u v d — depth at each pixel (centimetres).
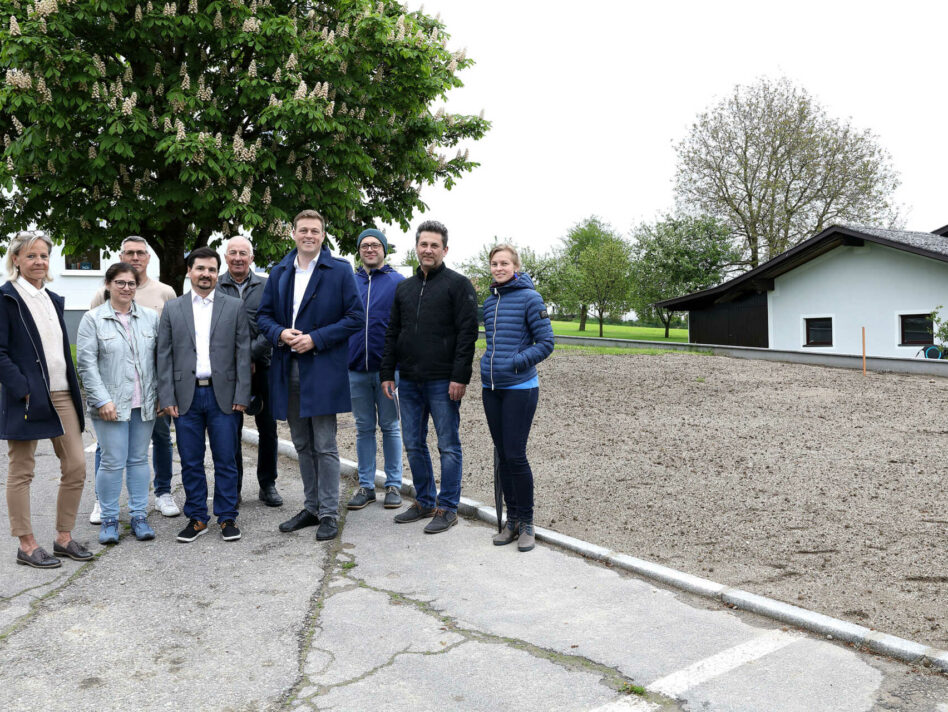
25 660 337
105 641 356
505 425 492
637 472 681
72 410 470
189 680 318
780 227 3272
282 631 367
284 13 1260
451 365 528
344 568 456
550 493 623
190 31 1112
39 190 1071
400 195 1410
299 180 1188
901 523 518
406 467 717
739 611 388
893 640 338
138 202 1110
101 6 1048
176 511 573
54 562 458
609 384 1253
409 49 1152
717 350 1791
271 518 568
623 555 463
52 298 468
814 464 691
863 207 3156
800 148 3152
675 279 3722
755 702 295
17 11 1020
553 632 363
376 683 314
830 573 432
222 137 1130
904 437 808
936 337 1809
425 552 486
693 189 3438
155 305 597
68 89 1018
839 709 289
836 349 2173
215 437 517
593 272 4872
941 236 2366
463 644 350
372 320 588
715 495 601
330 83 1162
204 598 409
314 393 512
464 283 524
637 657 336
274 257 1197
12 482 455
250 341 538
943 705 292
